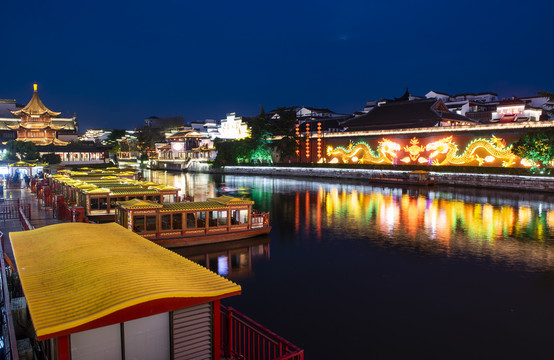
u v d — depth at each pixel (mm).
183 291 8781
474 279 24422
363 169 90125
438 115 93375
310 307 20500
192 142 152375
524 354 15961
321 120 132000
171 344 9000
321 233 37000
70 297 8484
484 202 55062
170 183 89000
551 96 67500
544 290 22578
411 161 85062
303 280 24500
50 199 38781
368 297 21750
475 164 75125
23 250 11766
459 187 72938
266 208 51500
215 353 9477
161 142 166625
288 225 40656
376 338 17297
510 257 29000
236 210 34125
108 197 38625
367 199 59281
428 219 43438
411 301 21219
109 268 9688
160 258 11250
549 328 18078
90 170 80375
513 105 93188
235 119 150625
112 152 176000
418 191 68438
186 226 32031
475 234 36281
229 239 32781
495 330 17953
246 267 27031
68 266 10031
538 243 32906
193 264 11148
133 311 8109
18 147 91438
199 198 62531
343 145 99375
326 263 27859
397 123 98875
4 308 12383
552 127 65250
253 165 118188
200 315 9359
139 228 30594
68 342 7805
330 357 15758
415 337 17359
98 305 8008
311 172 101500
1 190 42688
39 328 7246
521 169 66375
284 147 109688
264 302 21156
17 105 136750
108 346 8336
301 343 16859
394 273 25719
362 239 34719
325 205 53812
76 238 12578
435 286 23328
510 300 21234
